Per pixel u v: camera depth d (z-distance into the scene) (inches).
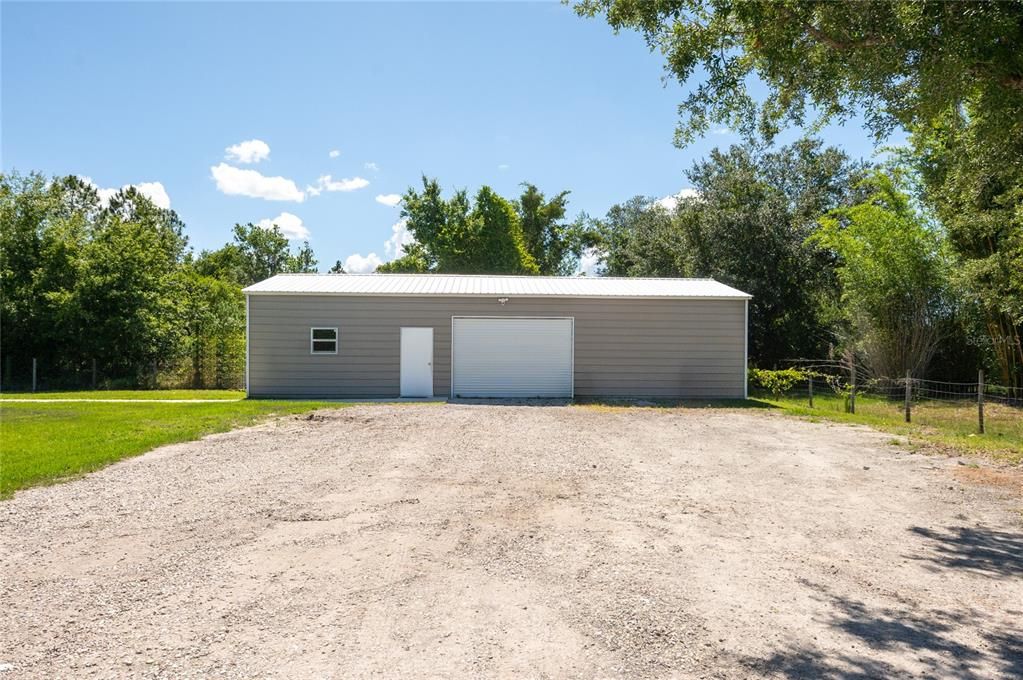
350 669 134.4
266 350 720.3
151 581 180.5
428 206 1544.0
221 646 143.6
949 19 244.8
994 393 823.1
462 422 504.7
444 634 150.7
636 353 745.6
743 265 1042.7
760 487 304.5
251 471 322.7
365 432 449.7
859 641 151.2
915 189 828.6
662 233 1294.3
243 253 2046.0
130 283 973.2
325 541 216.1
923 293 797.9
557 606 167.0
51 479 297.7
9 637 146.9
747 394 783.1
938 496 290.2
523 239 1742.1
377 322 727.1
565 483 305.1
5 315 941.8
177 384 945.5
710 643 148.5
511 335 737.6
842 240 866.8
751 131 377.4
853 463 362.6
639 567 196.5
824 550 216.2
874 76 289.1
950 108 370.3
